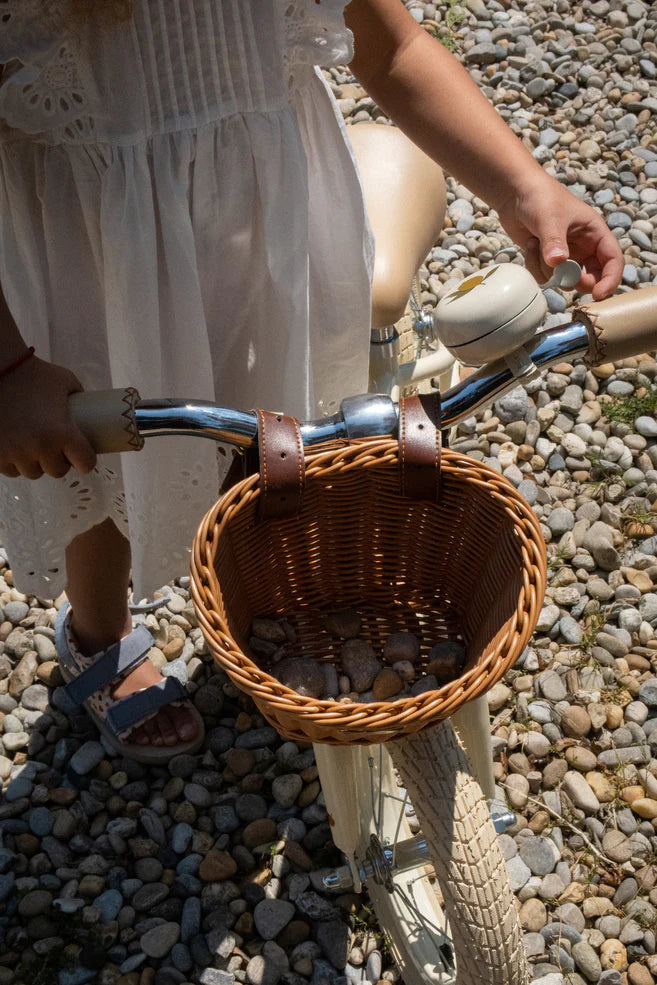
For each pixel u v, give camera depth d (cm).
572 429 232
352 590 101
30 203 117
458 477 89
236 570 92
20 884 163
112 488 142
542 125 299
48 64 103
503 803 170
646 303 93
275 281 124
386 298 134
